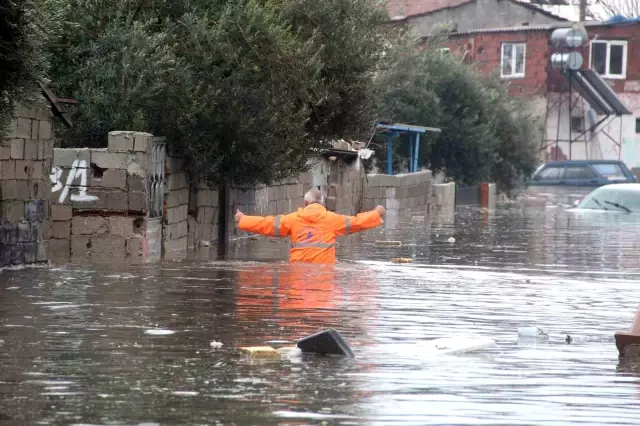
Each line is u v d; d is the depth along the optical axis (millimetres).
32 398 9859
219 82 30094
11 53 18047
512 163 73688
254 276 20844
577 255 29422
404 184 53375
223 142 31266
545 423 9422
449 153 67750
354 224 24750
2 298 16781
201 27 29547
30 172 22984
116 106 29000
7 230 22109
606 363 12227
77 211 26500
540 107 92938
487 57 94312
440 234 37938
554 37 91000
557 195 78312
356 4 34406
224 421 9180
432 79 65375
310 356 12164
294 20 33250
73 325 14086
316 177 44344
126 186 26391
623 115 95062
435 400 10109
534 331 14172
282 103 31109
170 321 14578
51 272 21125
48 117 23656
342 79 34281
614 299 18719
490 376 11305
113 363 11508
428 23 95312
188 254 29234
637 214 53469
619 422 9516
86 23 29047
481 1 97188
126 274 20859
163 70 28656
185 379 10766
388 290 19031
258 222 24469
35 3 18078
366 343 13133
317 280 20375
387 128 54219
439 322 15172
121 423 9055
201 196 32375
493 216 51500
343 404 9852
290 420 9250
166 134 29594
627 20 97375
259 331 13852
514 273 23547
